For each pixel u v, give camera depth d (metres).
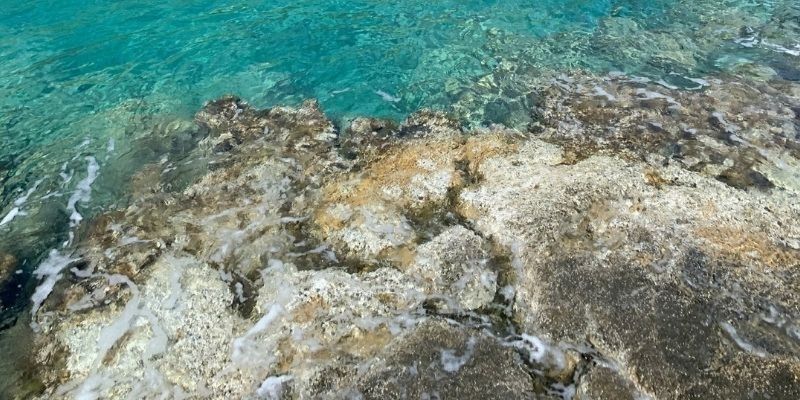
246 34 16.88
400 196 10.47
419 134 12.39
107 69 15.59
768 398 7.06
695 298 8.23
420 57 15.59
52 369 8.22
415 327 8.23
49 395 7.89
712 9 17.50
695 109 12.80
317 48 16.14
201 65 15.63
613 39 16.08
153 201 11.12
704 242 9.07
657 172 10.66
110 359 8.23
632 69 14.68
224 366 7.94
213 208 10.74
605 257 8.93
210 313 8.68
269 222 10.28
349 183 10.95
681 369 7.41
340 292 8.74
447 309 8.52
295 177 11.30
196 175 11.70
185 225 10.41
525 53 15.56
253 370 7.84
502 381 7.48
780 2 17.77
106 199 11.45
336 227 9.97
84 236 10.54
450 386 7.42
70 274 9.72
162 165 12.16
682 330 7.83
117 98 14.55
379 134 12.49
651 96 13.39
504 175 10.68
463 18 17.34
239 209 10.64
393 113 13.55
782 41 15.73
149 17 17.84
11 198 11.62
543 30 16.62
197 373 7.89
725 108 12.79
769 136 11.81
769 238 9.14
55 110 14.20
